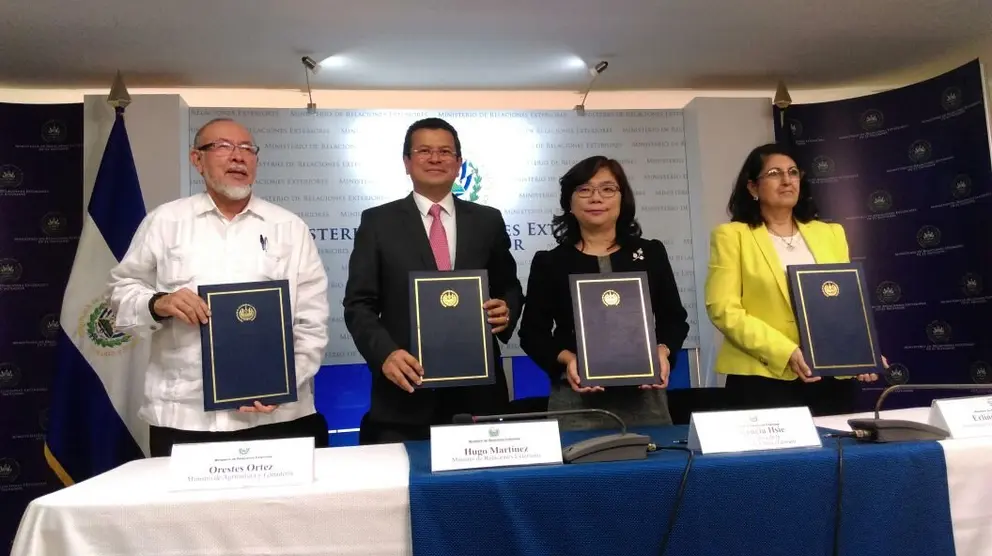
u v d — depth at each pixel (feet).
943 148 11.87
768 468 3.82
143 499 3.52
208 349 5.45
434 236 7.18
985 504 3.99
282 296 5.67
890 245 12.30
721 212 12.50
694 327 12.60
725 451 4.10
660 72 12.60
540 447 4.03
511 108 13.25
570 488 3.68
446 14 10.14
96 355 10.07
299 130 12.05
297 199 11.98
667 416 6.48
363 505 3.59
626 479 3.72
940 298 11.84
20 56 10.95
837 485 3.85
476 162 12.38
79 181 11.38
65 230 11.28
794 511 3.81
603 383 5.56
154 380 6.28
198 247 6.55
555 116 12.67
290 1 9.60
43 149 11.35
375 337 6.26
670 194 12.82
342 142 12.14
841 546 3.82
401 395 6.58
